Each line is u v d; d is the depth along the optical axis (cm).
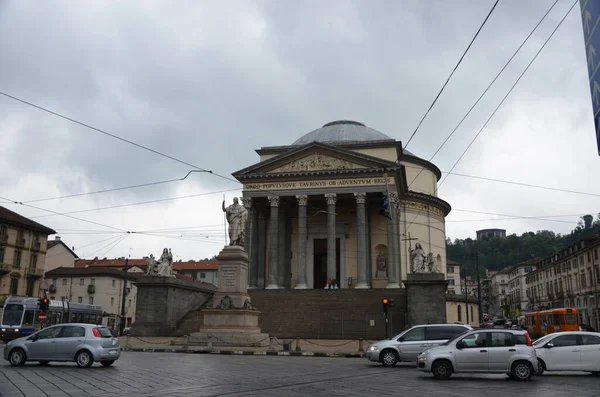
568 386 1573
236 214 2992
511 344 1759
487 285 14500
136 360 2228
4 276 6419
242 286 2922
